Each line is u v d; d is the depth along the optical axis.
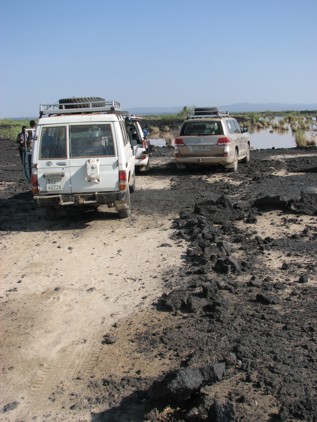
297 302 5.45
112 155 9.08
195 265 6.80
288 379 3.95
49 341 4.95
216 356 4.38
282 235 8.07
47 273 6.93
